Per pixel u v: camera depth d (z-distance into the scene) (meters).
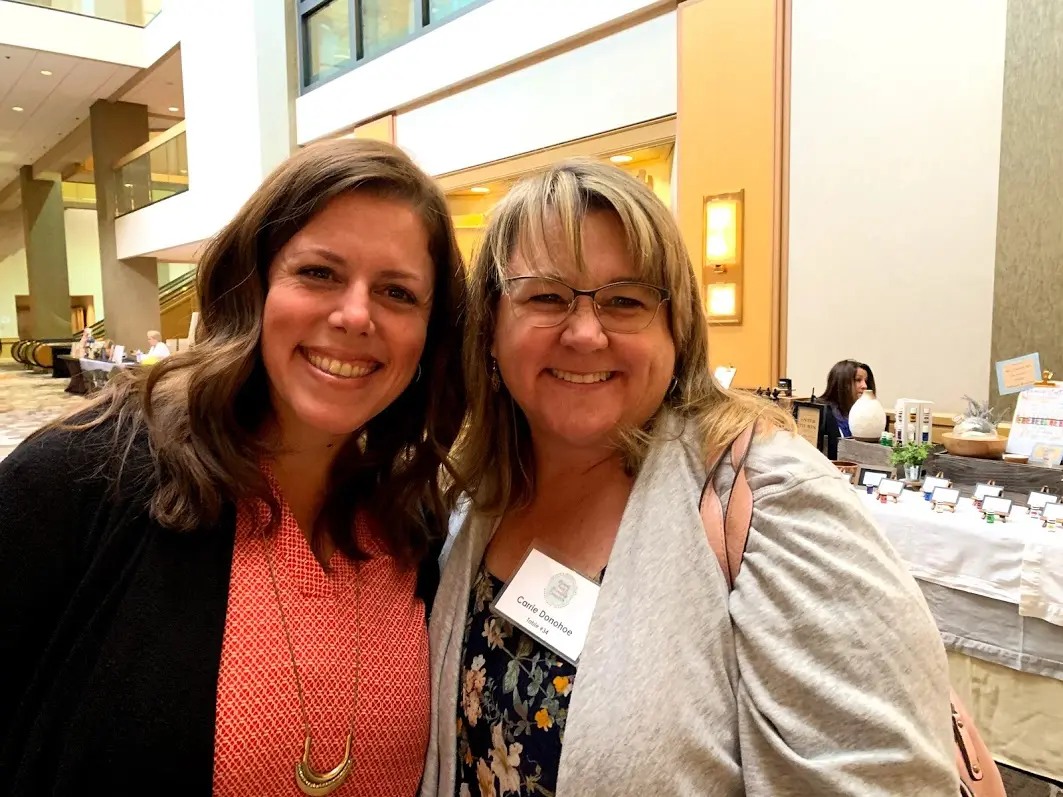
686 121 4.76
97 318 23.77
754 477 0.88
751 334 4.53
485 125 6.49
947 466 2.72
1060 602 1.99
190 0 10.59
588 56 5.48
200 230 11.15
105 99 14.22
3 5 11.15
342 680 0.92
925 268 3.81
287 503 0.98
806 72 4.20
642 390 0.96
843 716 0.71
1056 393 2.61
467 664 1.01
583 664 0.85
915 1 3.75
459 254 1.08
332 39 8.53
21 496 0.86
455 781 0.97
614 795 0.76
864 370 3.43
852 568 0.77
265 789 0.84
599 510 1.02
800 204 4.27
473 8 6.41
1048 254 3.38
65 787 0.78
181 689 0.81
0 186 22.34
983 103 3.56
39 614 0.85
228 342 0.93
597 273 0.94
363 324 0.90
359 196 0.92
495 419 1.12
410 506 1.13
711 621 0.82
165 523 0.86
